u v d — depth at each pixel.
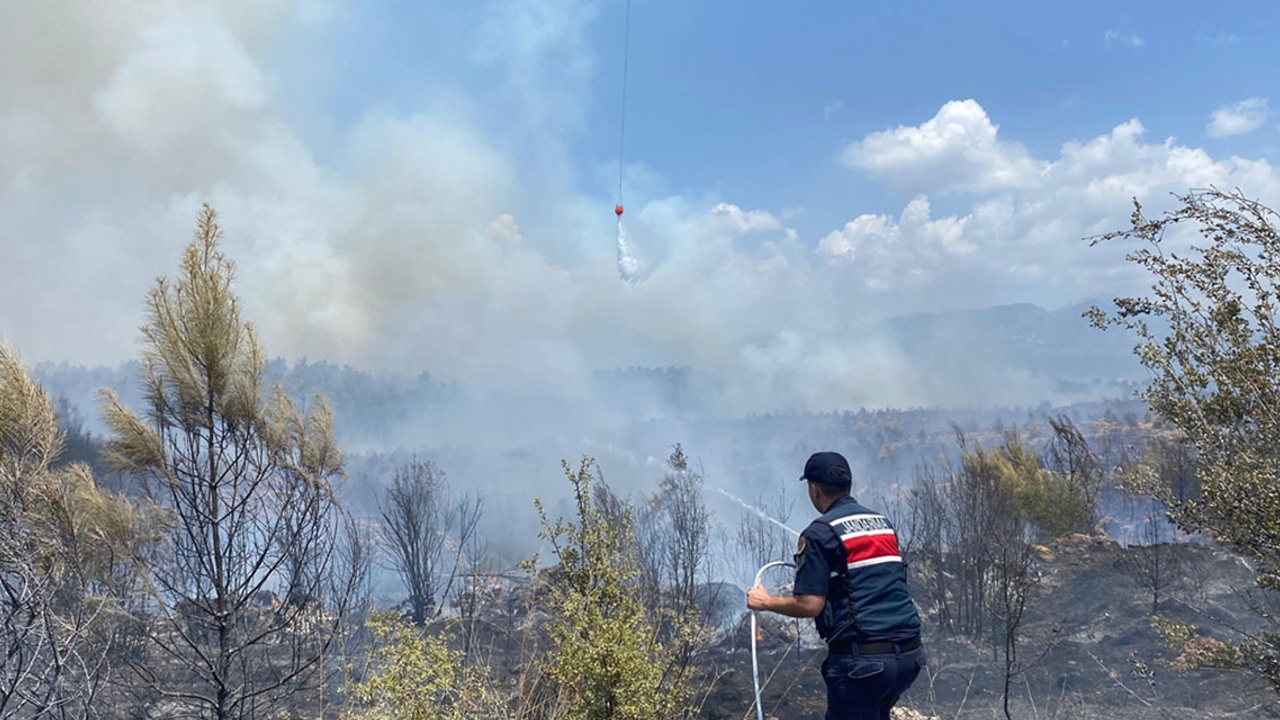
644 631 4.27
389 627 4.28
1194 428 5.18
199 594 5.83
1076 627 10.60
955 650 10.31
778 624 11.62
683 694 4.34
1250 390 4.86
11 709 4.39
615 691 3.97
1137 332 5.30
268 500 6.07
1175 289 5.11
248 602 6.15
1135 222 5.20
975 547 12.32
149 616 5.98
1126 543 15.83
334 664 6.41
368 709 4.11
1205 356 5.10
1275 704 7.21
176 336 5.73
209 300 5.81
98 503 5.34
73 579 5.14
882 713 3.48
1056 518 14.23
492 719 4.27
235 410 5.89
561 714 4.23
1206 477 4.97
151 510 5.73
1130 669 8.78
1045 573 12.71
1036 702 8.21
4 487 4.70
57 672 4.45
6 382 4.98
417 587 12.45
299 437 6.17
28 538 4.77
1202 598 10.94
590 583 4.37
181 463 5.76
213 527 5.80
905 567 3.60
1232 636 9.14
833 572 3.52
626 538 4.67
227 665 5.82
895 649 3.38
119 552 5.40
